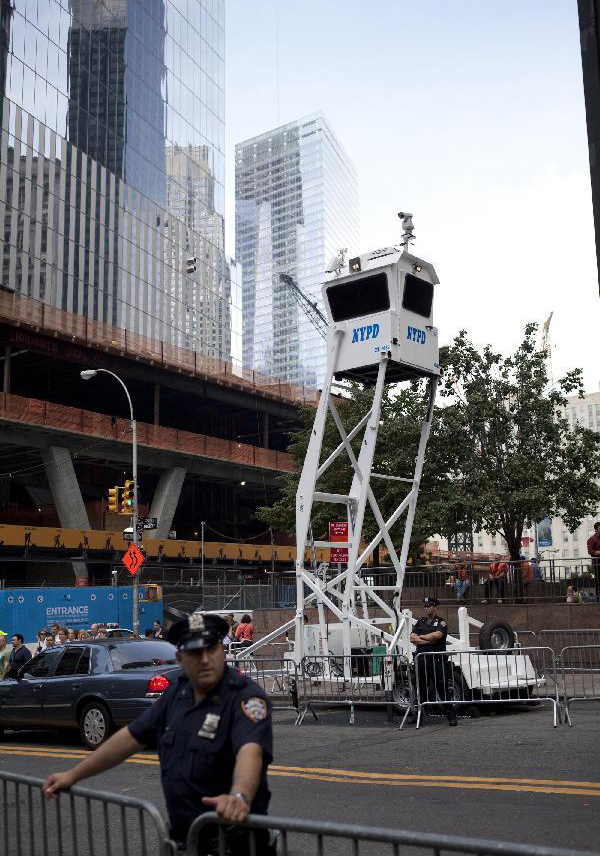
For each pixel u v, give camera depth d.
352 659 15.77
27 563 53.44
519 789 8.11
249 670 17.56
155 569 52.38
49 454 48.47
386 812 7.46
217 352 77.62
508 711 14.65
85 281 60.34
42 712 12.93
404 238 17.00
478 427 26.30
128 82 68.88
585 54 14.38
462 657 14.23
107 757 3.80
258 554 58.59
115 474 65.69
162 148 73.19
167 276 71.12
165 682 11.91
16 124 54.78
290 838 6.96
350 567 16.05
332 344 17.00
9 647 28.98
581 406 144.00
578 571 21.94
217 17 88.38
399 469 28.97
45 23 58.94
